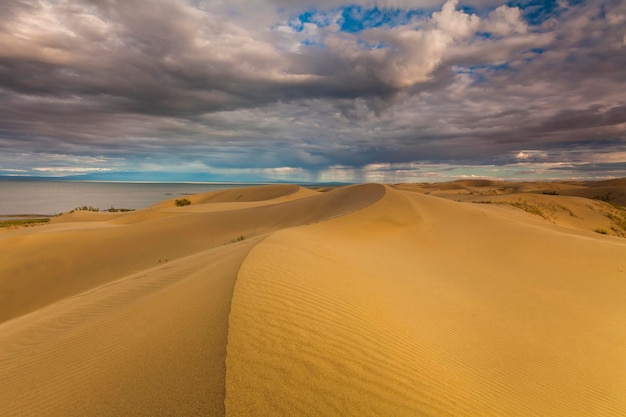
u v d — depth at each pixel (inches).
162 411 113.8
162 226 1008.9
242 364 135.9
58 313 321.4
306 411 116.6
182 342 159.2
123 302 298.8
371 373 155.7
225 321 171.3
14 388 160.9
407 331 250.2
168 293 262.1
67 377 158.1
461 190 3730.3
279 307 200.4
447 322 307.9
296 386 129.0
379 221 827.4
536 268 525.3
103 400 128.6
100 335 206.7
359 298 278.4
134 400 123.1
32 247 795.4
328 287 271.0
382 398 137.9
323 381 137.0
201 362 138.9
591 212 1878.7
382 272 437.4
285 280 255.0
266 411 112.4
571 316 352.2
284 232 508.7
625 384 244.5
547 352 276.2
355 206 1048.2
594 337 311.1
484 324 315.9
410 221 863.1
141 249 847.1
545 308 369.7
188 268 378.9
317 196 1432.1
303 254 373.4
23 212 3444.9
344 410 122.6
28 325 296.8
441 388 168.6
